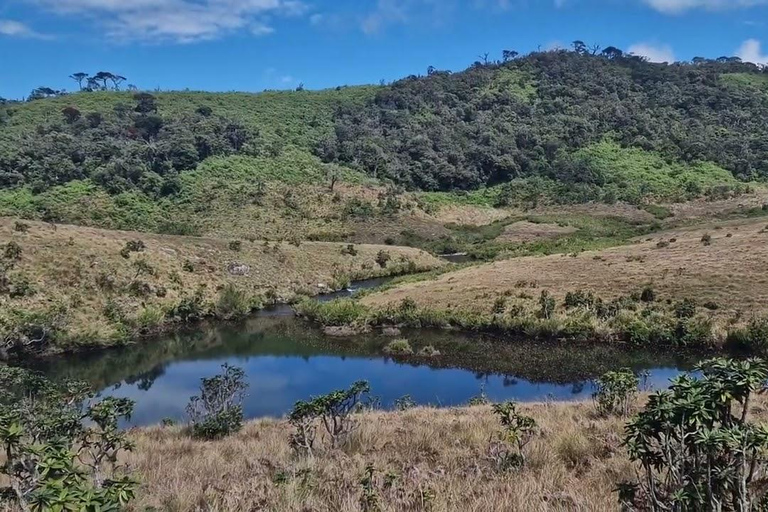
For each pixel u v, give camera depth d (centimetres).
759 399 1381
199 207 8512
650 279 3897
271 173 10169
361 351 3384
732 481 417
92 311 3828
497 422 1296
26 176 8394
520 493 630
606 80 17438
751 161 11825
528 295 3956
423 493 632
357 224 8800
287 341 3688
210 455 1123
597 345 3216
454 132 14150
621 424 1171
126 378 2919
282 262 5838
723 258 4128
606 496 617
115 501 453
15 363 3158
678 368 2738
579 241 7181
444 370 2938
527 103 16450
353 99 16500
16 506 551
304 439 1099
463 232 9125
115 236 5059
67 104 12569
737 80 17475
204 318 4381
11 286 3644
